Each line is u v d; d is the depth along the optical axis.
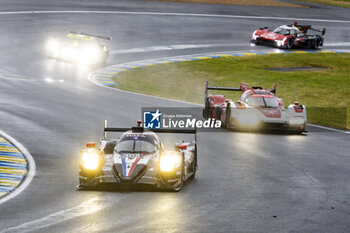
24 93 90.19
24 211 32.31
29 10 196.38
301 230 29.78
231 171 46.66
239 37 194.75
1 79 105.25
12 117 68.38
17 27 169.75
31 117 69.50
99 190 38.28
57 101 84.81
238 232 29.02
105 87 108.69
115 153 39.72
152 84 120.06
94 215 31.59
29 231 28.19
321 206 35.47
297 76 140.38
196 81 128.75
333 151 58.94
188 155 42.88
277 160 52.38
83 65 137.12
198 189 39.53
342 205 35.94
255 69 148.38
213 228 29.58
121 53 155.38
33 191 37.59
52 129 62.72
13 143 53.81
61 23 181.50
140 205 34.16
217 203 35.41
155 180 37.97
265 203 35.84
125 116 75.19
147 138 41.00
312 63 163.00
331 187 41.66
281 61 162.50
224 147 58.53
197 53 164.88
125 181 37.38
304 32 188.38
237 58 162.25
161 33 186.62
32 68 125.06
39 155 49.78
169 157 39.12
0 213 31.73
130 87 112.62
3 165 45.00
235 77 135.38
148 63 146.62
